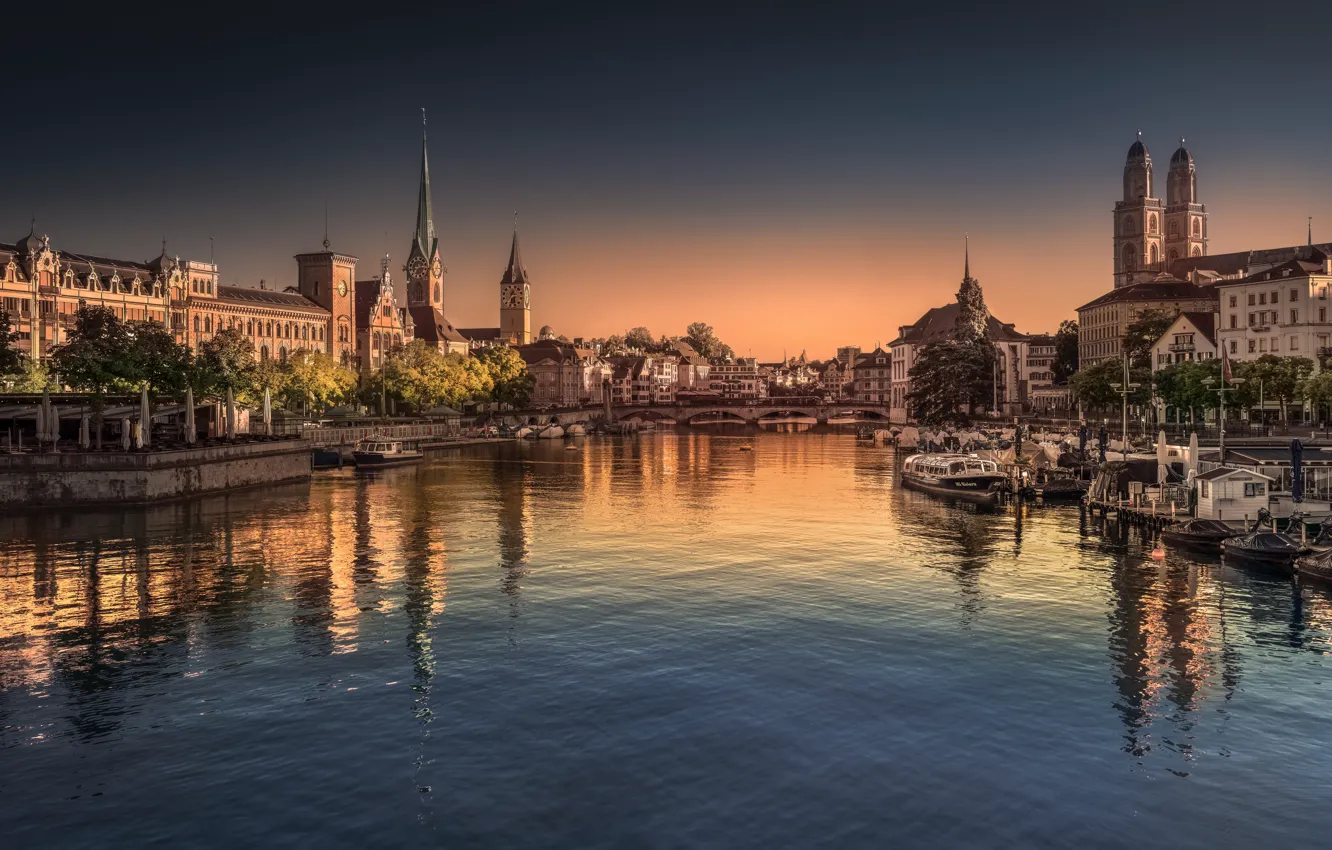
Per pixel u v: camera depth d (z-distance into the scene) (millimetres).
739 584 57750
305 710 37156
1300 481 69812
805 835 27953
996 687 39625
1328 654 43781
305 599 53688
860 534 76500
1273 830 28406
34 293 153500
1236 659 43156
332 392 180375
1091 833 28203
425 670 41719
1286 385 123562
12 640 45906
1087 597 54188
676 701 38000
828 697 38438
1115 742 34281
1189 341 170000
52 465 84500
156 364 107812
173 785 31047
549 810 29375
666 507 93500
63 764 32594
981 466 106562
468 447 190000
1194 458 77812
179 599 53531
